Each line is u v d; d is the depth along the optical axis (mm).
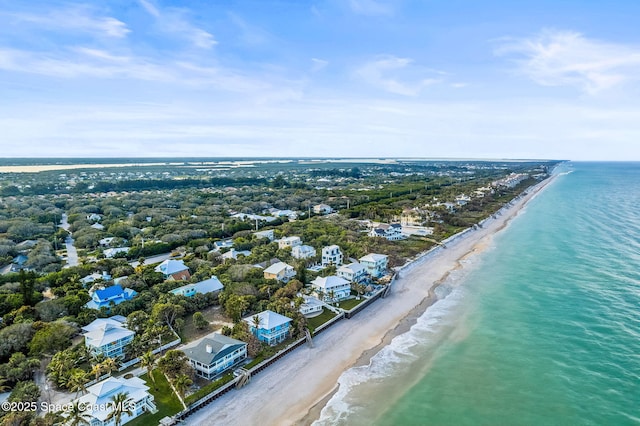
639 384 54812
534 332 71062
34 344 58844
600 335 68750
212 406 52000
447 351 66000
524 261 116438
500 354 64312
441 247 135125
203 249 117750
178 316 73062
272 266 95875
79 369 55094
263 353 63281
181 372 53812
